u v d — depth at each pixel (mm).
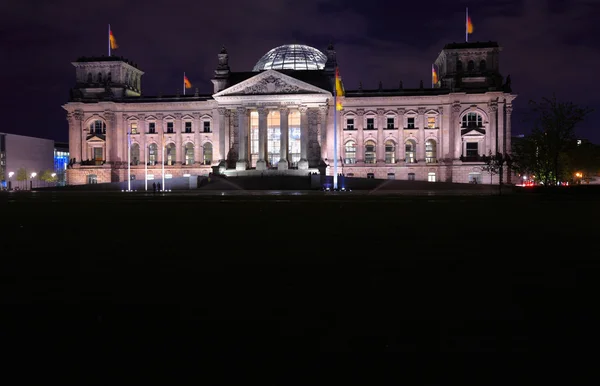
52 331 8289
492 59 131750
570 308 9570
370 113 132625
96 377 6527
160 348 7527
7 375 6578
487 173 128000
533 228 25516
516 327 8438
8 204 52938
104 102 136250
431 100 130500
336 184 99062
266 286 11523
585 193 79312
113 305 9852
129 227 26094
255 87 126250
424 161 131375
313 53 151000
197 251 17125
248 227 26078
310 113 126688
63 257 15812
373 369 6746
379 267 13969
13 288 11305
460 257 15758
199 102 136375
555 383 6309
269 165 130500
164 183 121312
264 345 7637
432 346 7598
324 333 8188
